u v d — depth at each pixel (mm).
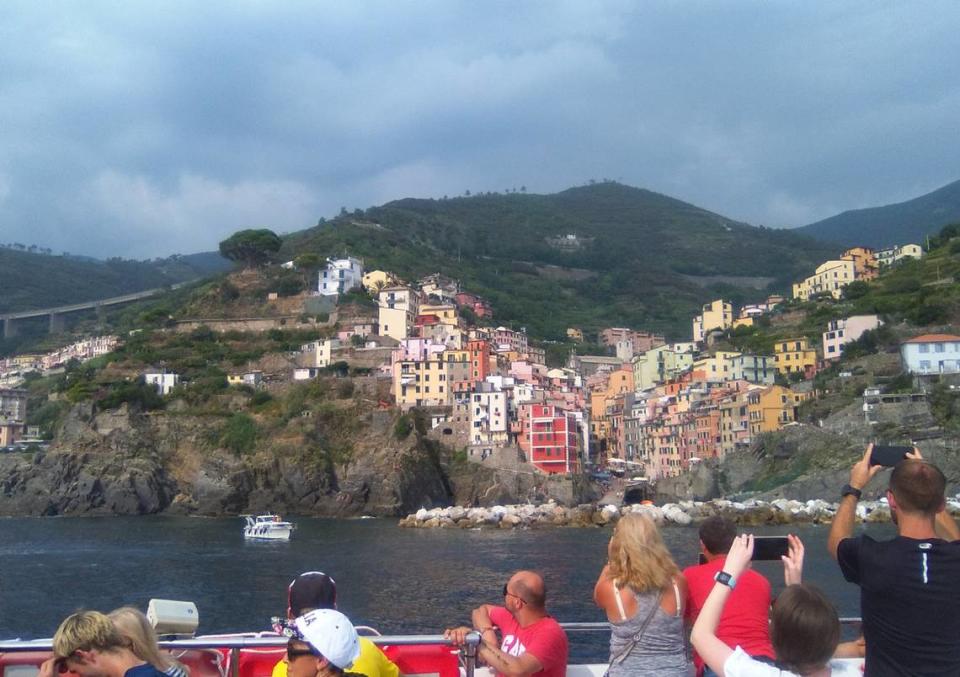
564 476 172000
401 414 175750
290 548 105625
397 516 163125
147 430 179500
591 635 43531
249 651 12078
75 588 71875
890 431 151875
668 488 170625
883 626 8953
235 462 170875
